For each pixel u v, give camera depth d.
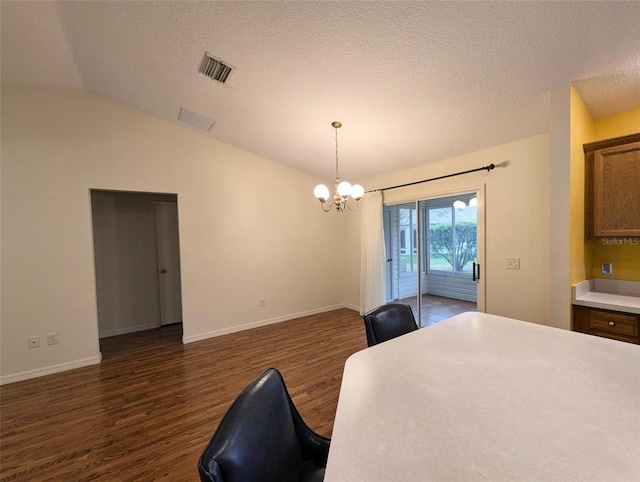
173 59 2.43
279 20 1.86
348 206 5.25
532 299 2.81
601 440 0.73
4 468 1.69
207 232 3.88
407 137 3.15
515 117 2.55
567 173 2.09
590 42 1.71
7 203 2.78
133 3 1.92
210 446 0.71
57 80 2.85
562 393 0.95
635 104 2.29
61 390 2.56
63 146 3.01
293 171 4.66
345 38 1.92
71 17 2.06
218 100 2.93
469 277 3.95
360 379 1.08
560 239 2.13
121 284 4.21
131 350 3.49
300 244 4.77
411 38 1.84
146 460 1.74
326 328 4.18
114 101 3.25
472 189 3.29
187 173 3.72
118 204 4.18
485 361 1.21
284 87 2.54
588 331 2.11
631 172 2.12
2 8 1.97
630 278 2.38
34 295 2.88
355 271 5.13
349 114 2.85
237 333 4.04
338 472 0.65
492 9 1.58
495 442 0.73
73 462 1.73
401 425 0.81
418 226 4.05
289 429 1.00
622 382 1.01
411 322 1.91
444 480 0.62
